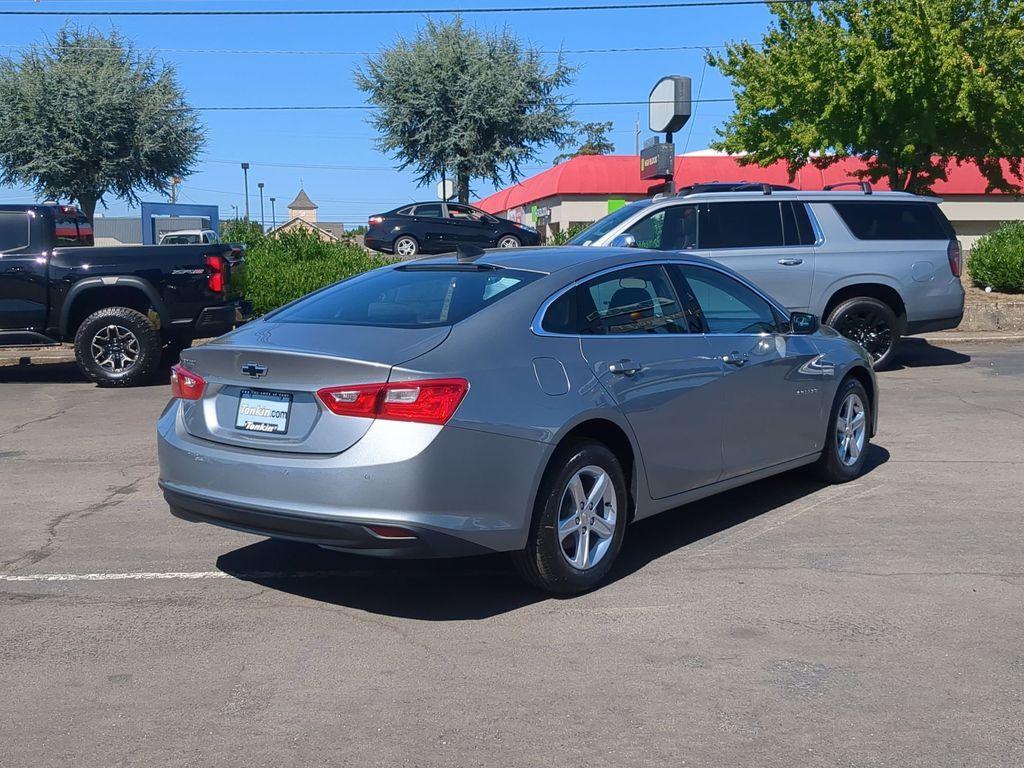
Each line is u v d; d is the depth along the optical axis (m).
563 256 5.69
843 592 5.16
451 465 4.53
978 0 20.14
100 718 3.90
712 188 13.16
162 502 7.10
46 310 12.41
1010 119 20.42
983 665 4.28
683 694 4.04
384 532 4.47
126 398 11.74
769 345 6.40
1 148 34.50
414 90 37.47
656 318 5.75
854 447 7.41
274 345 4.89
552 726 3.79
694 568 5.57
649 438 5.47
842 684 4.11
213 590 5.32
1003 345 15.20
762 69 22.88
